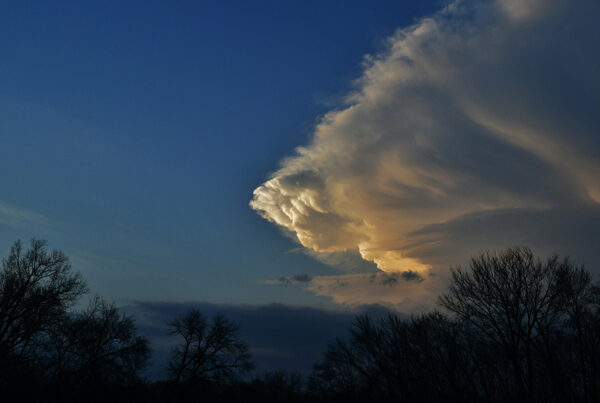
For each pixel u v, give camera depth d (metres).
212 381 46.41
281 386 58.12
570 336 25.62
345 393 38.00
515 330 26.55
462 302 28.88
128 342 39.78
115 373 39.22
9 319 32.03
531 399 24.61
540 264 27.14
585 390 24.17
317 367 40.09
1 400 32.56
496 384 27.30
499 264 27.89
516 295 26.66
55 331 34.16
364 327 36.34
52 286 34.62
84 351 37.25
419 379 32.28
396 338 34.50
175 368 46.03
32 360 33.34
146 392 43.72
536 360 25.83
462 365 28.88
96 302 39.59
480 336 28.30
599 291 25.88
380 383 35.62
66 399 36.00
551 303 26.00
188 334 47.75
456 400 28.77
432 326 31.44
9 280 33.28
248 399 53.25
